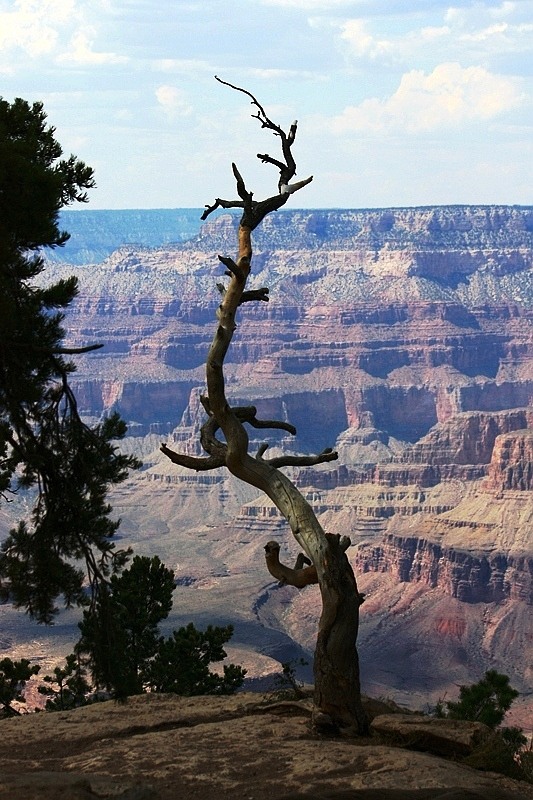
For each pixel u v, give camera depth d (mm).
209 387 32406
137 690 40438
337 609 29844
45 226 33469
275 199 32219
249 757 27031
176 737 29250
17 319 33781
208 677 50031
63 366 35656
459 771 25688
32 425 36000
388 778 24875
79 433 35719
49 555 35812
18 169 32344
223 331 32438
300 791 24453
